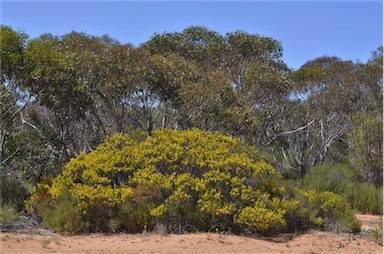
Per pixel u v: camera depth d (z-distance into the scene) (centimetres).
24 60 1338
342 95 2517
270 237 972
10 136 1468
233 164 1023
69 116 1653
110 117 1855
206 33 2188
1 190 1241
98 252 802
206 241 895
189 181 994
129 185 1044
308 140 3052
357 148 2227
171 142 1088
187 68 1758
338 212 1079
